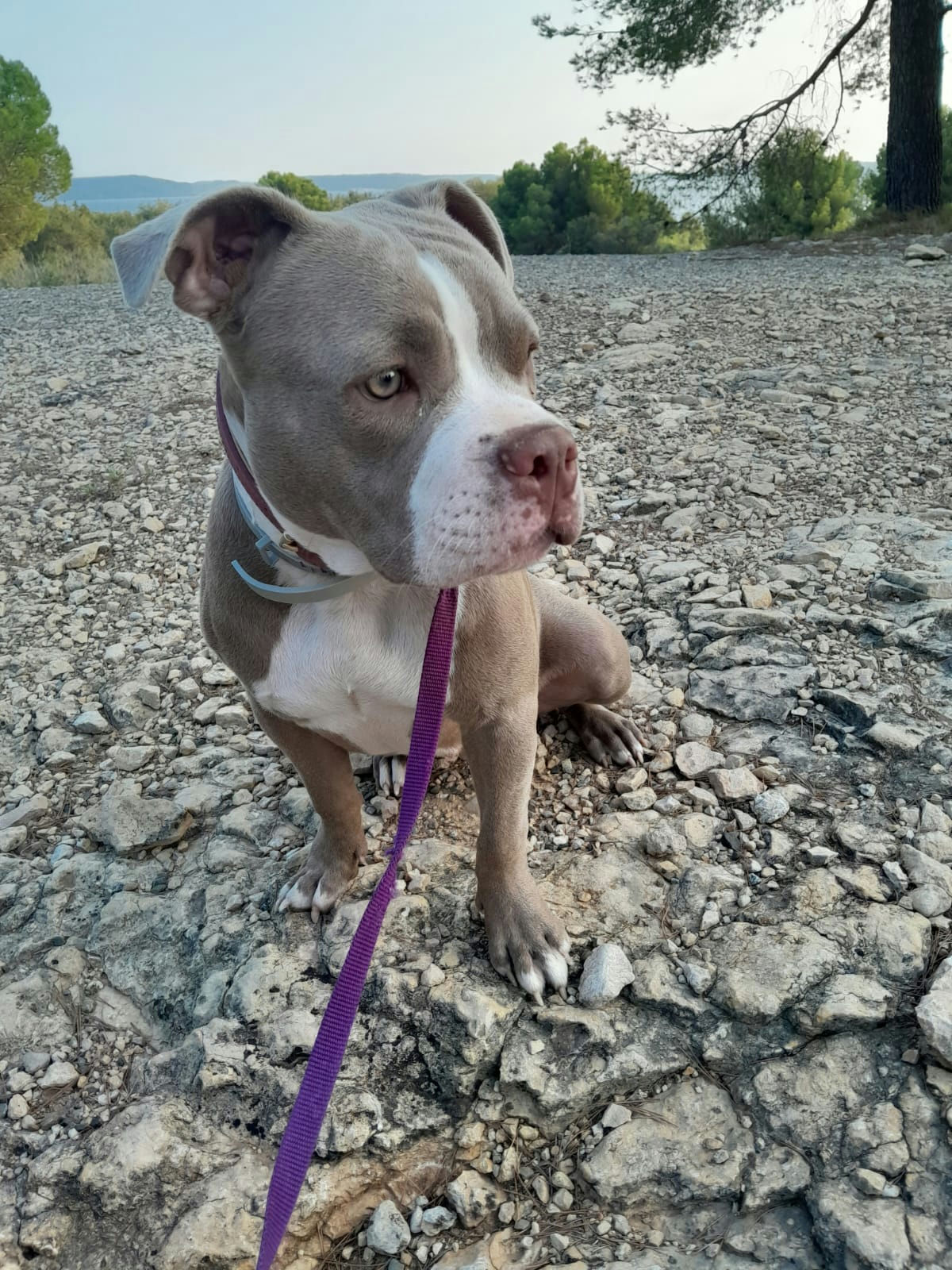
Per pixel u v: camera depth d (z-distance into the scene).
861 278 2.53
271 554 0.63
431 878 0.79
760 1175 0.58
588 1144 0.62
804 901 0.71
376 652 0.64
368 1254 0.60
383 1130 0.63
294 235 0.55
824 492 1.30
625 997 0.68
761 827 0.78
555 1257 0.57
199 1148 0.63
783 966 0.67
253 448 0.58
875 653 0.95
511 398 0.54
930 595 1.01
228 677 1.09
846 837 0.76
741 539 1.20
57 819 0.93
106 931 0.80
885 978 0.66
